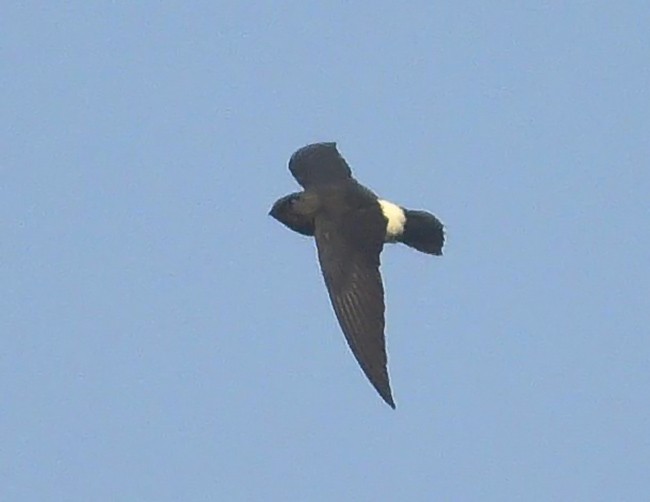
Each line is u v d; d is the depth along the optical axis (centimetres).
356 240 2458
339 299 2395
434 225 2538
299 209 2500
